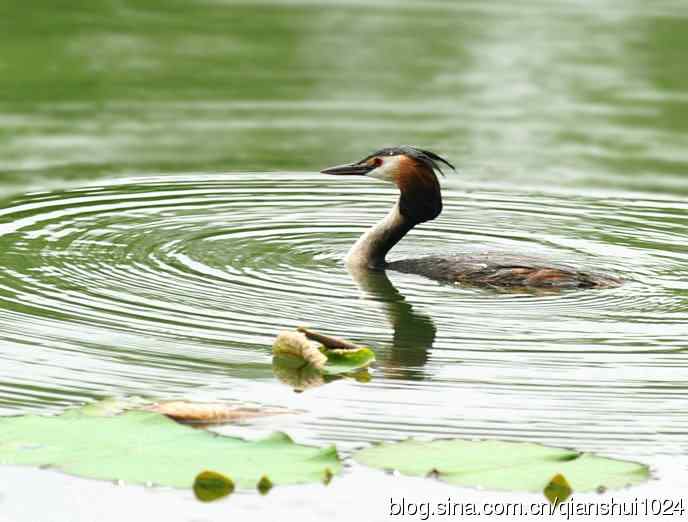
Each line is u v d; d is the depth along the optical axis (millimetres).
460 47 27984
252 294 13516
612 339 12281
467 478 8906
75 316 12539
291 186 18547
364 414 10273
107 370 11094
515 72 25953
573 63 26812
